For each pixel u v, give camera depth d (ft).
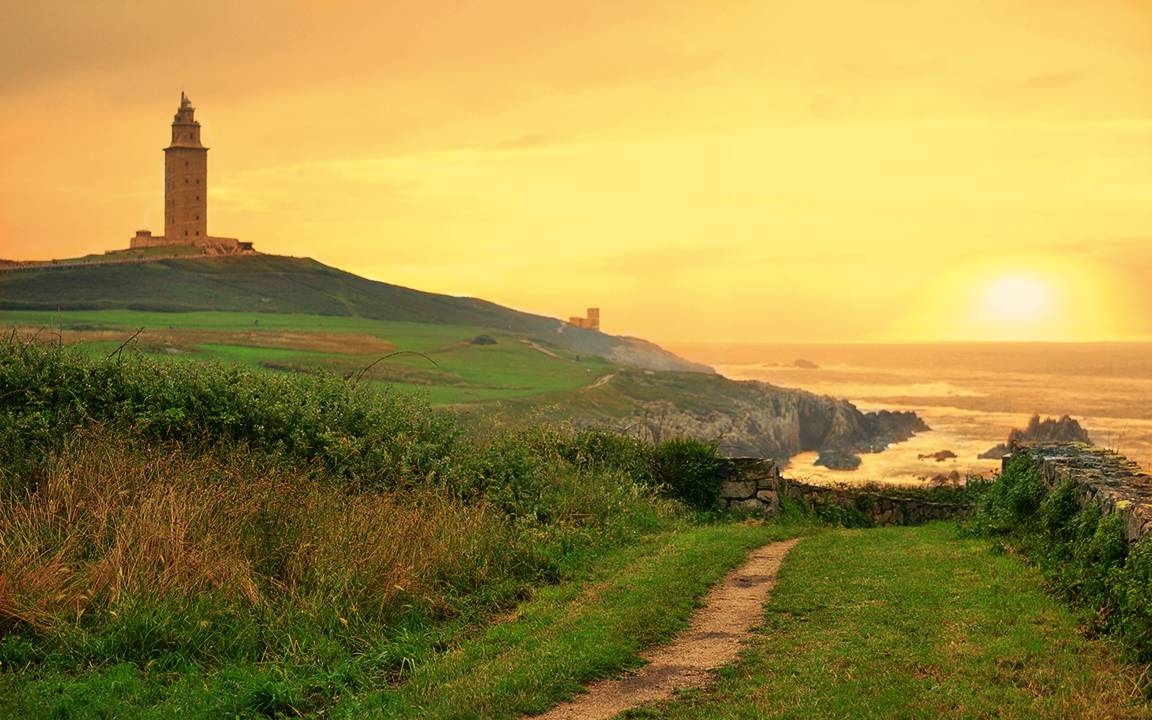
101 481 37.42
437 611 36.06
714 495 73.67
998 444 369.30
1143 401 586.86
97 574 31.53
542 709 25.57
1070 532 40.86
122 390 47.73
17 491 37.27
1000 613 32.78
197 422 47.44
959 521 63.62
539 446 69.00
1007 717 22.84
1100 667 26.66
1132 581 29.12
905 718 23.06
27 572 30.66
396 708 26.12
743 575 43.57
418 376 414.00
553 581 42.75
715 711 24.36
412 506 44.60
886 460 328.90
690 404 431.02
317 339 539.70
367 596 34.65
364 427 52.65
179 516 34.94
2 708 24.57
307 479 44.42
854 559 46.09
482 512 46.39
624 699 26.20
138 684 27.07
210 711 25.52
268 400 50.98
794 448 443.73
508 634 33.24
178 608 30.78
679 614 35.12
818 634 31.37
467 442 57.88
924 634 30.50
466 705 25.54
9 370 46.14
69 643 28.73
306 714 26.37
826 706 24.06
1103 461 49.01
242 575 33.27
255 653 30.12
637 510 61.36
